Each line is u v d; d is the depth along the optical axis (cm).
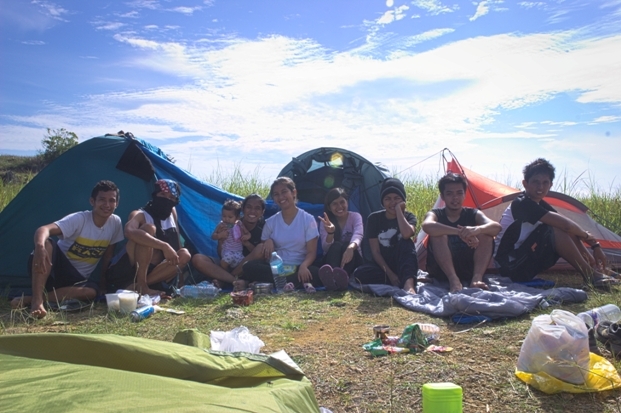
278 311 516
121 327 466
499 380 334
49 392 202
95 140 649
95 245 569
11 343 248
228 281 630
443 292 564
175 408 199
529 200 600
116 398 202
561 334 321
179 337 318
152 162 675
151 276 591
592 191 1026
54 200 626
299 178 762
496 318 463
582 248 603
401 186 624
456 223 600
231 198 695
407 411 300
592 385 314
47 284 549
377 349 384
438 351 387
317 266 659
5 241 609
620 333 364
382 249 625
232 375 256
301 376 270
